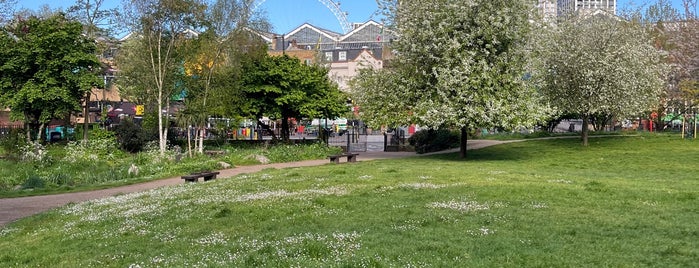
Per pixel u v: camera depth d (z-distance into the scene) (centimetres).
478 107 2312
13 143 2695
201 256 770
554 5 3662
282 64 3522
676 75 3622
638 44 3194
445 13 2389
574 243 783
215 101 3328
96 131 3189
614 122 5153
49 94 3052
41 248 927
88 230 1046
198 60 3344
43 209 1477
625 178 1688
